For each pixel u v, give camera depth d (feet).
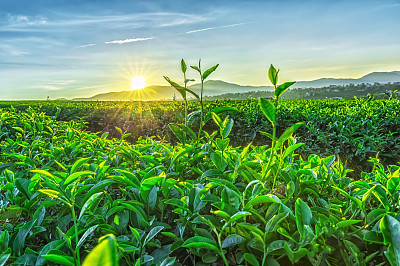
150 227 4.42
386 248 3.60
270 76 4.33
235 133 26.43
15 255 3.99
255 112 25.25
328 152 18.99
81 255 4.11
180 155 5.93
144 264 3.89
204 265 3.92
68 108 39.91
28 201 5.01
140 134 32.37
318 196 4.91
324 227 3.50
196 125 27.09
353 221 3.52
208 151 6.42
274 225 3.60
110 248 1.47
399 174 4.49
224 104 32.86
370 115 19.99
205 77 6.70
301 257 3.53
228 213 3.91
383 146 17.24
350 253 3.83
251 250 3.74
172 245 4.02
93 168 5.91
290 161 6.31
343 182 5.15
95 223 4.57
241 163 5.29
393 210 4.13
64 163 7.59
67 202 3.87
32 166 6.75
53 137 9.61
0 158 8.11
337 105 33.12
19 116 13.78
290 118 23.56
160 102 42.75
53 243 3.88
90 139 9.95
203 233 4.02
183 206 4.42
